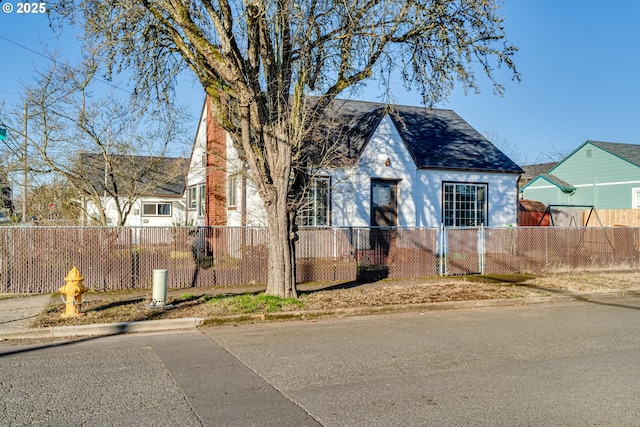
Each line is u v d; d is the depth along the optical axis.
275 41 10.51
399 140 17.89
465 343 7.81
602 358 6.94
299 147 10.94
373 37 10.77
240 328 9.00
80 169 17.38
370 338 8.16
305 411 4.89
